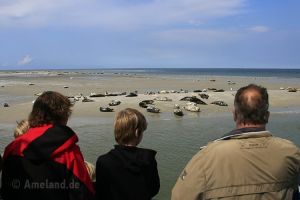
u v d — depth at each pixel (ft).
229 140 11.47
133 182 14.44
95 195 14.79
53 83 188.96
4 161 13.46
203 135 59.57
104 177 14.52
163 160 43.34
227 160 11.06
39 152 12.90
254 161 11.09
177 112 78.48
